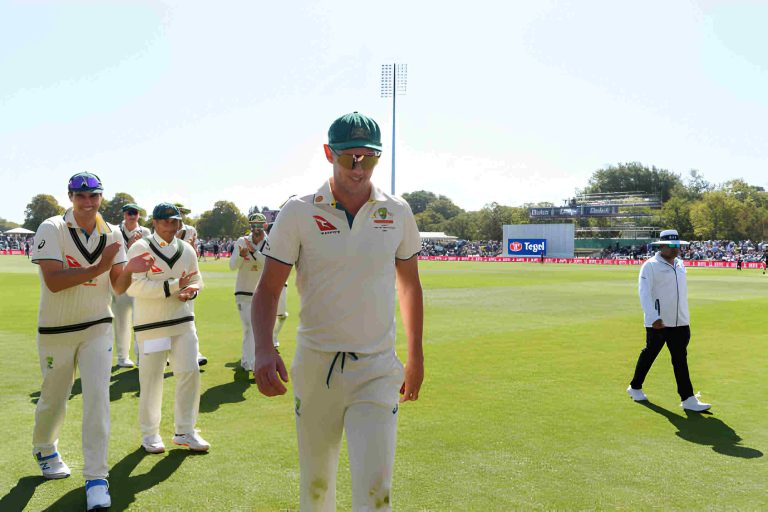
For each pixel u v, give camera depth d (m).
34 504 3.85
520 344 10.30
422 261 62.12
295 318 13.66
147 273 4.79
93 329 4.04
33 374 7.66
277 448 4.95
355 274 2.54
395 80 55.66
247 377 7.71
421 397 6.68
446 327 12.41
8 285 22.22
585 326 12.58
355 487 2.48
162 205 4.87
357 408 2.54
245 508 3.77
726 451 4.93
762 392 7.06
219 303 16.73
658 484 4.20
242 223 97.19
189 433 4.88
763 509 3.79
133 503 3.85
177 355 4.83
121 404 6.34
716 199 84.81
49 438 4.27
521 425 5.62
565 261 61.38
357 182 2.54
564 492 4.04
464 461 4.63
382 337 2.61
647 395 6.87
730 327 12.56
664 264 6.40
